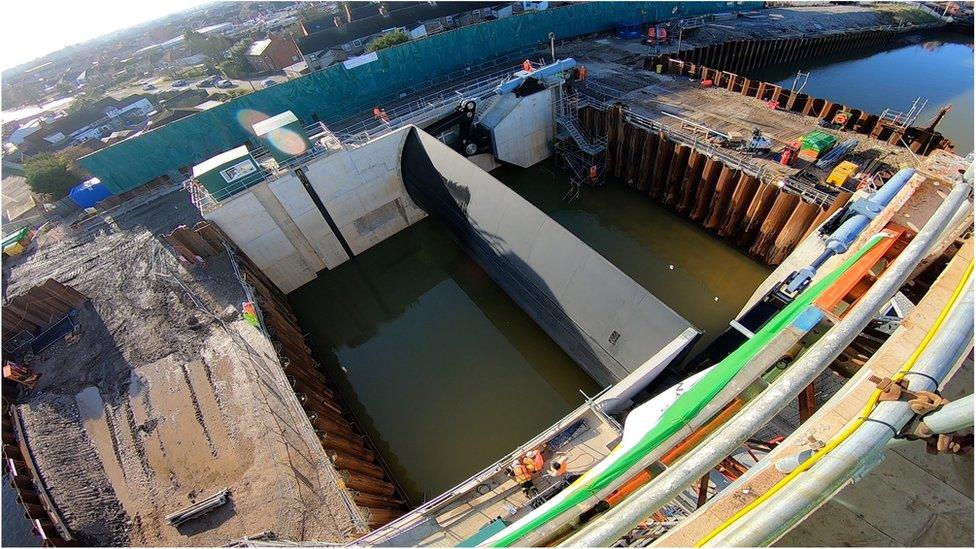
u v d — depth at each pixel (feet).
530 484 42.57
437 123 106.73
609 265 60.03
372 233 105.70
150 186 107.14
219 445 57.88
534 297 74.18
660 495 17.24
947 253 27.48
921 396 14.66
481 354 83.46
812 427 17.30
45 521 52.90
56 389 67.72
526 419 72.13
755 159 83.35
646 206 105.29
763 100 101.55
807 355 19.22
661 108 104.83
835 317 26.50
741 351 29.60
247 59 255.91
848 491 16.05
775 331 29.68
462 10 219.00
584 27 152.87
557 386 76.18
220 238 83.05
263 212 86.53
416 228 111.86
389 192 102.94
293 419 58.49
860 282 29.43
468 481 43.47
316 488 52.19
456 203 86.79
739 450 28.35
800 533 15.56
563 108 114.11
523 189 118.21
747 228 86.22
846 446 14.53
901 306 27.89
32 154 187.83
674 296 86.07
